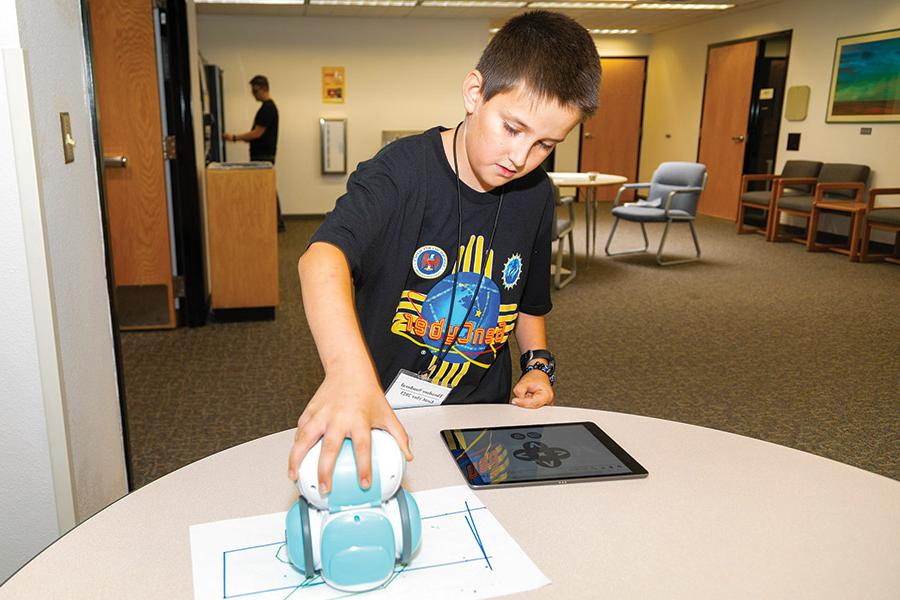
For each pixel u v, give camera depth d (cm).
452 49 746
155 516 69
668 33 863
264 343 326
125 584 59
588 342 333
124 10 308
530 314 121
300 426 61
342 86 735
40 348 119
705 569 62
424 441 88
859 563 63
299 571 61
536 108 79
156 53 318
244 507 71
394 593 58
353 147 751
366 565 56
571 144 925
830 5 610
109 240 156
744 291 436
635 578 60
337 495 57
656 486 76
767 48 698
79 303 135
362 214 87
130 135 322
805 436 232
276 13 691
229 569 61
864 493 76
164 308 344
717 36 766
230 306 356
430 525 68
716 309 394
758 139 721
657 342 333
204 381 277
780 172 687
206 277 370
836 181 591
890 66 552
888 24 554
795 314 384
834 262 531
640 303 406
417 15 715
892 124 555
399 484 59
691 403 260
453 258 103
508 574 61
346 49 728
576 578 60
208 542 65
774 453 85
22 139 112
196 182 338
